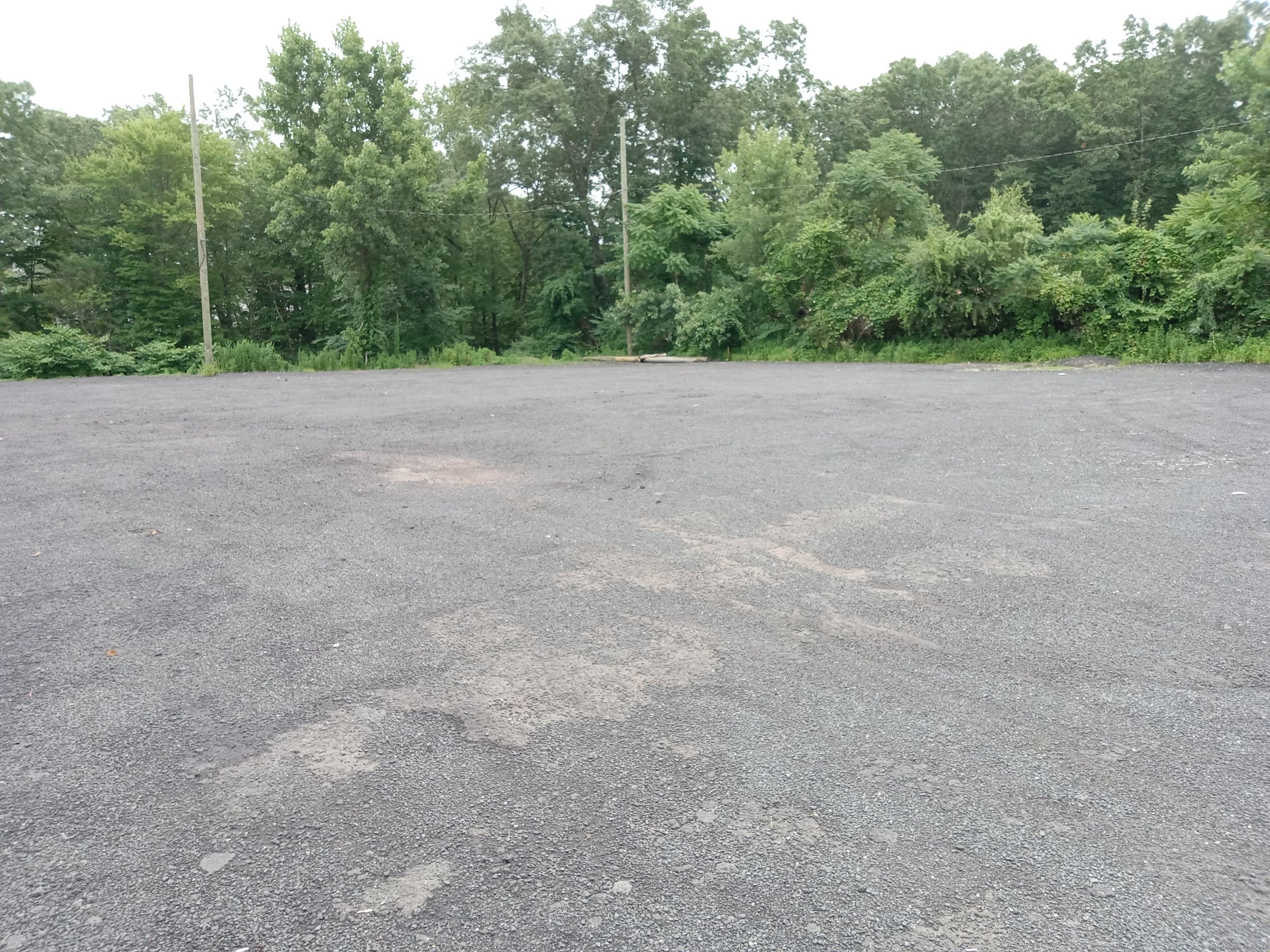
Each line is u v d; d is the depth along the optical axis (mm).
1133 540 5516
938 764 2885
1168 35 52781
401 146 33688
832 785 2764
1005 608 4352
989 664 3686
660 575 4996
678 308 32875
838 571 5004
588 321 45812
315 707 3400
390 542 5816
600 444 9883
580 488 7473
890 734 3096
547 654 3881
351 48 33469
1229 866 2342
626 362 32281
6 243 37156
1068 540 5551
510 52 41750
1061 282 22906
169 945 2100
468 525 6246
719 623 4234
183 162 38625
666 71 43344
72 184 38625
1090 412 11609
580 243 44531
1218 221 21016
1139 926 2115
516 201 46750
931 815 2592
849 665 3707
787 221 32719
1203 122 46531
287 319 44656
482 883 2318
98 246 39438
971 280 25469
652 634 4098
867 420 11461
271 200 37000
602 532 5984
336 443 10438
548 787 2789
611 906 2213
